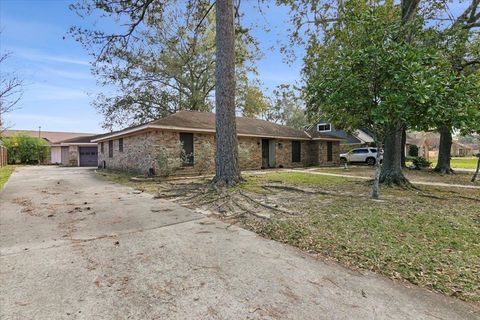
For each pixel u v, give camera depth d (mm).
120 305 2500
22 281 2939
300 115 43000
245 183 9398
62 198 8039
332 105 6789
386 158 10039
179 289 2787
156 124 13156
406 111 5594
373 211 5988
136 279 3000
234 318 2311
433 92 5332
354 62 6234
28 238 4379
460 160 35719
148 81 23625
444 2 9805
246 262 3467
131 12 10297
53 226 5082
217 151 9477
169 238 4402
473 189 9305
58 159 31625
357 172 15734
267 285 2875
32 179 13477
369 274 3145
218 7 9359
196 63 23656
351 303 2541
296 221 5266
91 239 4344
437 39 8680
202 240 4316
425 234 4477
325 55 10922
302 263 3447
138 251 3832
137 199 7828
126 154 16703
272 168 18859
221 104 9336
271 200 7215
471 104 5555
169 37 20234
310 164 22281
